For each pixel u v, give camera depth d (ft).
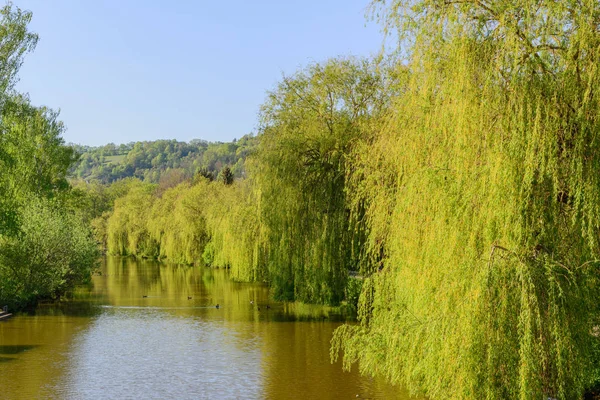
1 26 128.88
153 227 291.58
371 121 91.81
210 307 124.57
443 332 38.50
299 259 104.73
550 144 37.24
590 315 38.24
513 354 35.86
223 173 343.05
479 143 39.73
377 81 101.55
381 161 61.21
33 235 127.13
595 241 38.01
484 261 37.14
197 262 255.50
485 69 40.22
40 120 186.39
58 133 192.03
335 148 100.12
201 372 69.62
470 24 41.39
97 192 429.79
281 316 108.68
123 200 362.12
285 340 86.79
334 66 105.50
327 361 73.92
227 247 176.24
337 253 100.58
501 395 36.24
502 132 38.63
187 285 172.45
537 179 37.96
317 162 103.09
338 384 63.46
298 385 63.41
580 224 37.99
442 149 43.19
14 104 135.33
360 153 75.97
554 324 35.50
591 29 37.99
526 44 38.93
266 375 67.77
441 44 43.57
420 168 44.93
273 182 104.68
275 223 105.50
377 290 53.36
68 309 123.54
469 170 39.86
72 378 67.31
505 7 39.96
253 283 176.35
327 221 101.04
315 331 93.04
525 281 35.81
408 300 46.09
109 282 183.42
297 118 107.86
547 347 36.24
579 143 37.45
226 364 73.26
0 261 121.70
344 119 103.45
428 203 43.06
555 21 38.55
